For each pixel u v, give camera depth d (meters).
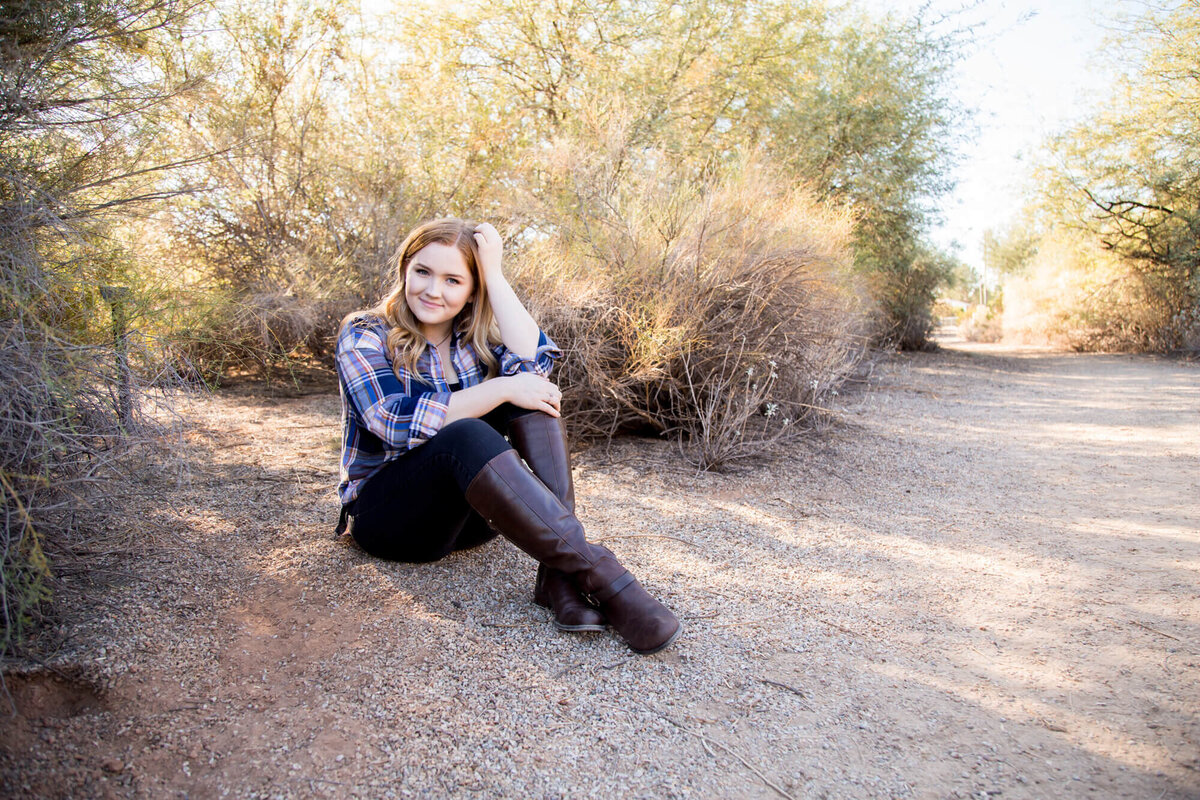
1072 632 2.07
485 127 6.49
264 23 5.41
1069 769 1.48
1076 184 12.48
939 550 2.73
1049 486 3.65
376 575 2.26
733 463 3.86
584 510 3.04
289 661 1.79
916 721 1.65
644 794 1.40
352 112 5.87
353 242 5.58
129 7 2.08
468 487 1.91
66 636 1.76
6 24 1.87
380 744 1.51
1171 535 2.90
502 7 7.27
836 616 2.16
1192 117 10.88
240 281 5.05
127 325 2.10
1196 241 11.24
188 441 3.59
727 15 7.64
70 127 2.08
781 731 1.61
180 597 2.03
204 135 3.95
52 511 1.88
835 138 8.85
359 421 2.20
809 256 4.18
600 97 6.39
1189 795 1.40
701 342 3.99
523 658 1.86
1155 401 6.56
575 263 4.13
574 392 3.92
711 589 2.31
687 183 4.57
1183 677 1.83
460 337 2.32
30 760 1.41
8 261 1.70
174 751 1.47
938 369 9.33
